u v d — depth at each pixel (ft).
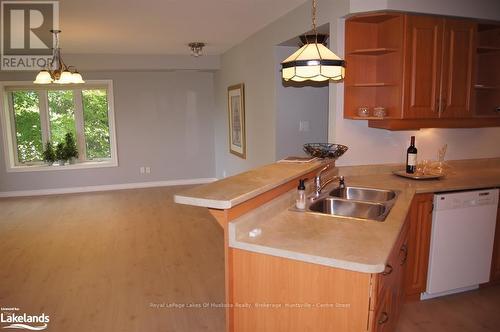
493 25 10.75
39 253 13.10
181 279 10.99
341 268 5.20
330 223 6.75
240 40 17.19
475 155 12.42
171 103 23.97
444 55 10.03
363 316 5.23
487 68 11.49
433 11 9.56
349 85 10.21
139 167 23.94
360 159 10.94
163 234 15.03
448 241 9.31
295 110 14.06
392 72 9.90
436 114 10.15
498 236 9.98
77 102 22.68
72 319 8.93
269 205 7.04
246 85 17.08
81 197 21.65
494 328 8.47
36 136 22.53
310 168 8.46
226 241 6.07
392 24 9.75
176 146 24.43
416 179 10.17
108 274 11.36
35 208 19.29
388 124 10.03
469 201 9.39
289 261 5.65
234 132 19.53
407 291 9.32
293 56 6.48
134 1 10.75
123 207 19.31
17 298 9.95
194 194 5.99
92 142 23.40
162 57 21.53
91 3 10.90
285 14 12.50
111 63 20.94
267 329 6.01
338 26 9.87
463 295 9.90
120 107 23.12
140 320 8.87
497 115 11.17
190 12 12.10
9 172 21.93
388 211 7.43
